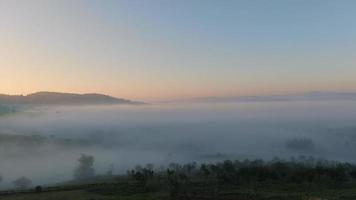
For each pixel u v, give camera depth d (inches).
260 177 6673.2
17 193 5880.9
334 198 5211.6
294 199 5162.4
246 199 5167.3
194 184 6220.5
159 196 5378.9
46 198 5433.1
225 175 6712.6
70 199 5315.0
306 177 6683.1
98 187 6156.5
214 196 5334.6
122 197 5359.3
